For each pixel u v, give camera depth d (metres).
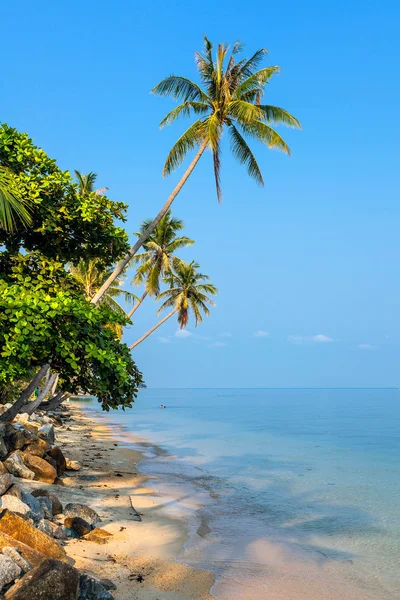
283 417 74.19
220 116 24.17
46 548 8.96
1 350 11.89
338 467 26.47
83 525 11.84
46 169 16.03
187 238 45.00
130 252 21.14
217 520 15.27
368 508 17.36
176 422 60.78
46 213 15.45
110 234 16.70
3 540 8.26
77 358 12.29
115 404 13.73
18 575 7.59
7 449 17.73
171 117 24.72
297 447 35.22
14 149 15.59
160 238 44.75
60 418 52.28
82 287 16.80
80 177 40.78
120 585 9.30
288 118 25.22
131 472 22.56
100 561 10.27
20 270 14.70
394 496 19.33
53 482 16.78
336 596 9.93
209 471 24.34
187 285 52.97
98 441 35.09
